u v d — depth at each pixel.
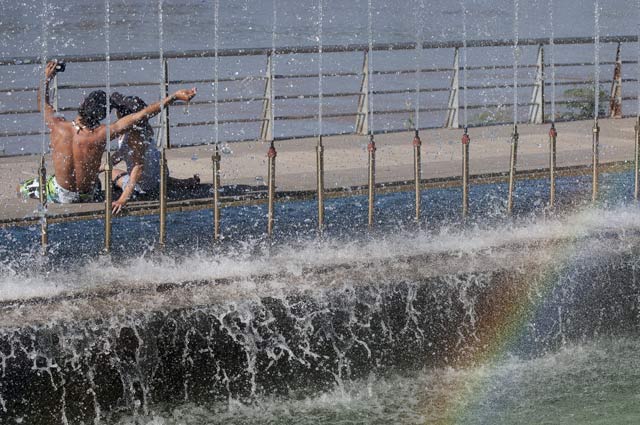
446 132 36.66
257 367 19.23
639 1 117.75
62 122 25.23
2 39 91.31
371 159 23.31
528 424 18.78
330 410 19.28
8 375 17.50
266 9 124.62
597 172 25.61
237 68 72.69
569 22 104.75
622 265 22.00
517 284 21.03
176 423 18.53
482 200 25.88
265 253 21.47
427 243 22.20
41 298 18.61
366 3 131.38
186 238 22.55
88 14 114.38
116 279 19.72
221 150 32.81
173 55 32.91
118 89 62.22
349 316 19.70
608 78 65.88
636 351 22.05
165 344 18.45
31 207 24.86
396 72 36.81
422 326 20.38
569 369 21.11
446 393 19.98
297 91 63.38
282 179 28.12
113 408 18.33
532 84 39.19
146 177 25.94
